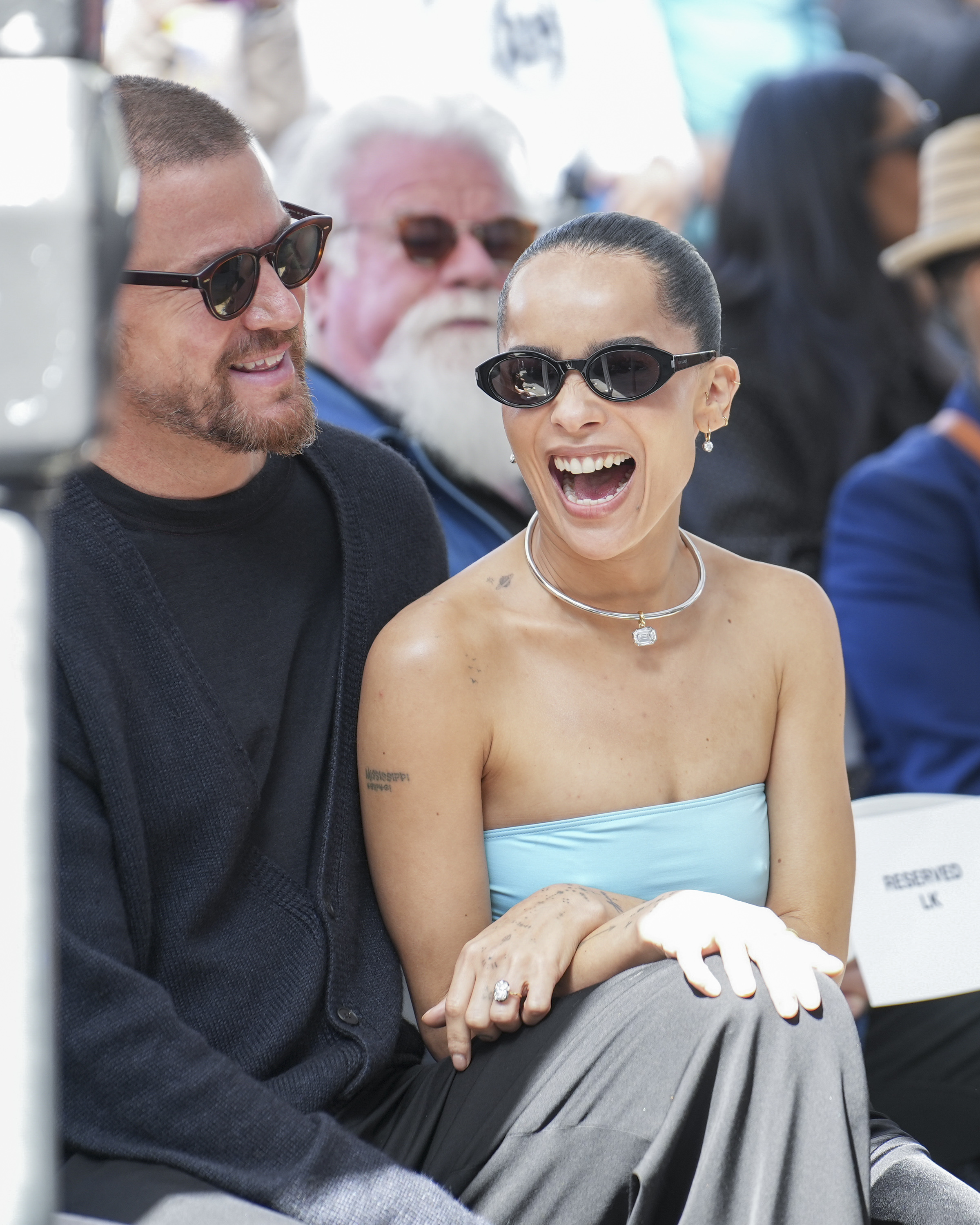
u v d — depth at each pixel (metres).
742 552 11.91
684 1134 4.64
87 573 5.39
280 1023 5.39
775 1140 4.45
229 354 5.61
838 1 17.00
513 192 9.83
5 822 2.77
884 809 7.60
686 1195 4.73
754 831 5.99
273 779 5.79
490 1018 5.18
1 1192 2.77
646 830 5.78
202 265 5.52
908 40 16.38
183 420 5.63
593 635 5.93
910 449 11.59
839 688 6.27
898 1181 5.31
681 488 5.76
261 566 5.97
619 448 5.50
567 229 5.66
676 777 5.89
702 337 5.70
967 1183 7.18
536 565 6.04
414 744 5.68
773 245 13.13
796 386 12.63
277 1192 4.68
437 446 9.54
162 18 11.05
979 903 6.98
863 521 11.33
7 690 2.77
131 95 5.64
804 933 5.87
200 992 5.40
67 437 2.77
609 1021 4.94
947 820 7.14
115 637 5.38
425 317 9.54
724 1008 4.62
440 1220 4.68
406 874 5.71
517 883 5.81
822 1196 4.41
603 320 5.43
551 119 13.12
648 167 13.84
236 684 5.71
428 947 5.70
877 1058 7.46
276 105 11.12
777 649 6.16
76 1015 4.85
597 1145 4.88
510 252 9.83
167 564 5.75
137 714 5.39
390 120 9.65
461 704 5.71
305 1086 5.28
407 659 5.73
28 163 2.74
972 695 10.80
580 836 5.78
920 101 16.22
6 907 2.78
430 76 12.19
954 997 7.46
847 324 13.13
